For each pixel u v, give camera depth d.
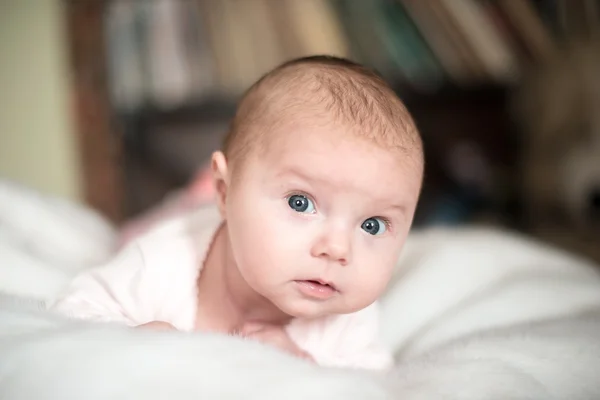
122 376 0.52
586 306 0.98
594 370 0.73
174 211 1.43
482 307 0.97
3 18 1.95
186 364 0.54
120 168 2.07
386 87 0.76
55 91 1.99
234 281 0.81
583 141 1.69
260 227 0.68
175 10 2.08
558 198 1.77
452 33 2.12
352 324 0.85
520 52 2.08
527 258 1.17
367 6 2.11
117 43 2.06
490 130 2.20
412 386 0.67
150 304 0.81
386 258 0.70
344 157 0.66
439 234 1.33
